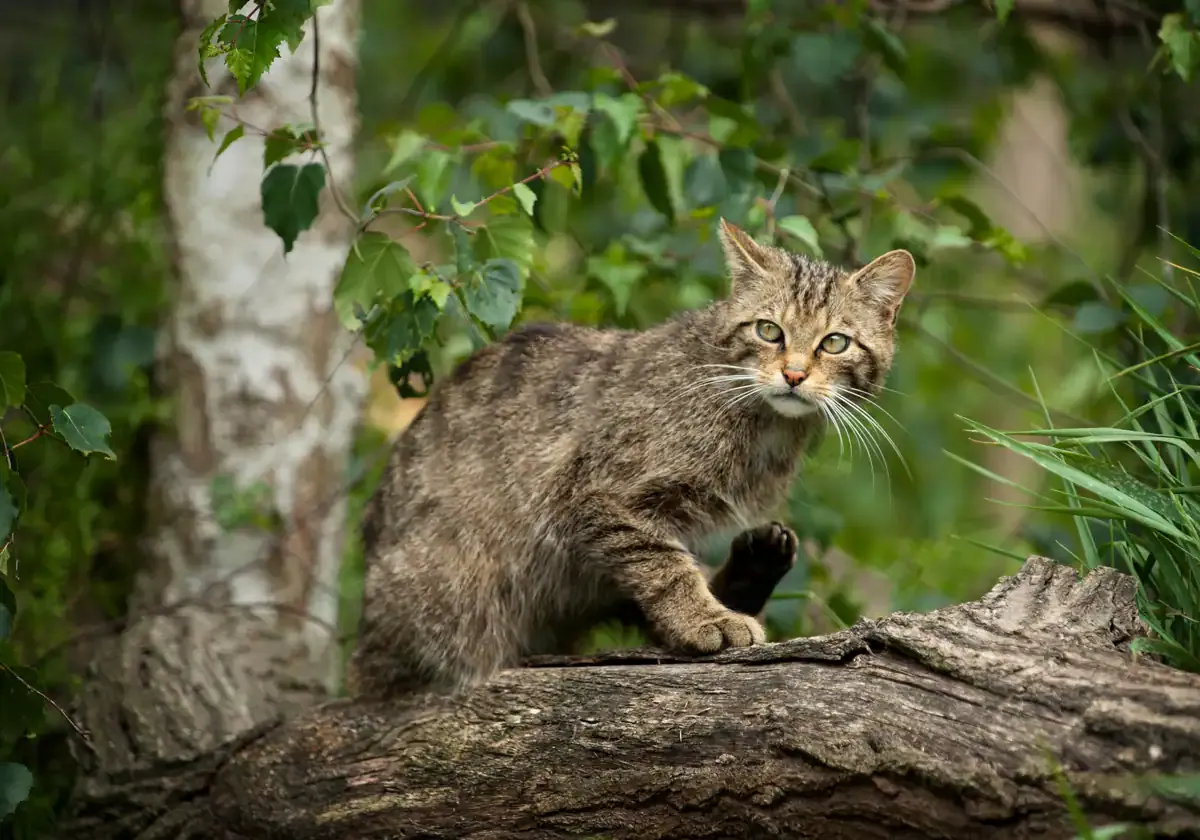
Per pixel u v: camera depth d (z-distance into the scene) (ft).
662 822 21.43
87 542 35.35
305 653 35.50
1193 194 41.65
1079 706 18.17
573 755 22.58
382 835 24.27
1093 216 58.34
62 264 41.27
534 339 29.50
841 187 36.06
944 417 50.34
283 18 24.12
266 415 36.52
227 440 36.37
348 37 37.78
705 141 34.22
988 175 40.34
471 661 27.78
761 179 35.65
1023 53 42.68
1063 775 17.47
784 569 28.19
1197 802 16.55
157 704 30.96
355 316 28.35
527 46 43.21
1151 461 23.24
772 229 33.12
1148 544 22.27
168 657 32.78
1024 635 19.69
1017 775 17.80
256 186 36.70
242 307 36.52
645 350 28.27
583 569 27.76
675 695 22.06
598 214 45.62
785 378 27.32
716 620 24.84
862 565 41.06
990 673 19.07
